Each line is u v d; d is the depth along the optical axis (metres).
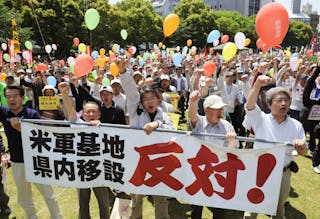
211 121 3.35
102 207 3.59
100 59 8.72
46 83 9.11
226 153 3.04
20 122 3.34
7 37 24.47
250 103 3.11
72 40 31.44
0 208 4.27
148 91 3.55
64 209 4.49
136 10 41.94
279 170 2.96
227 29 55.91
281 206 3.24
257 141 2.96
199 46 47.00
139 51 44.72
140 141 3.22
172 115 4.66
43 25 30.03
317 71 5.36
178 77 9.97
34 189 5.12
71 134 3.31
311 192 5.10
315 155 5.95
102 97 4.49
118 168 3.31
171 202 4.77
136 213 3.77
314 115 6.31
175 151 3.18
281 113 3.07
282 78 7.77
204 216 4.32
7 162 3.75
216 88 6.82
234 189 3.07
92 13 5.02
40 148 3.37
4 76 8.99
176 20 5.28
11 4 29.94
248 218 3.48
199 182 3.15
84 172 3.37
